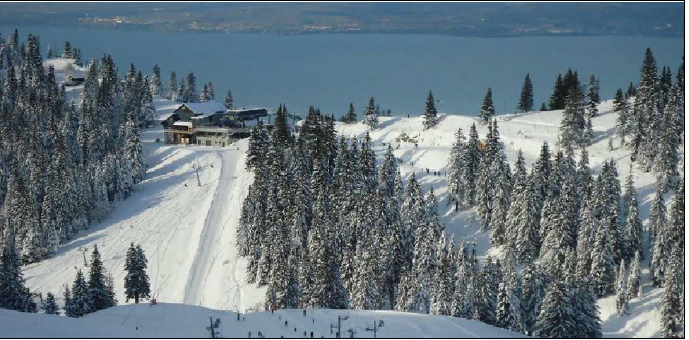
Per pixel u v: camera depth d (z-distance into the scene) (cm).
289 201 14050
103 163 18662
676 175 14975
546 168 14425
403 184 15800
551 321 9450
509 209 13212
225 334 8000
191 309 9281
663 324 10212
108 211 18175
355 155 16450
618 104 18888
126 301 12150
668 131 14862
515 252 12025
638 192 15338
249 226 14150
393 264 12594
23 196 16288
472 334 8438
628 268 12200
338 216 13625
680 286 10062
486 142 15312
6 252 11894
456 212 15512
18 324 8044
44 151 19812
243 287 13388
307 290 11388
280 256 11650
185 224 16975
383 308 12044
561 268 11688
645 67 18125
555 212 12112
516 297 10162
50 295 11806
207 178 19800
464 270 10706
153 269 15075
